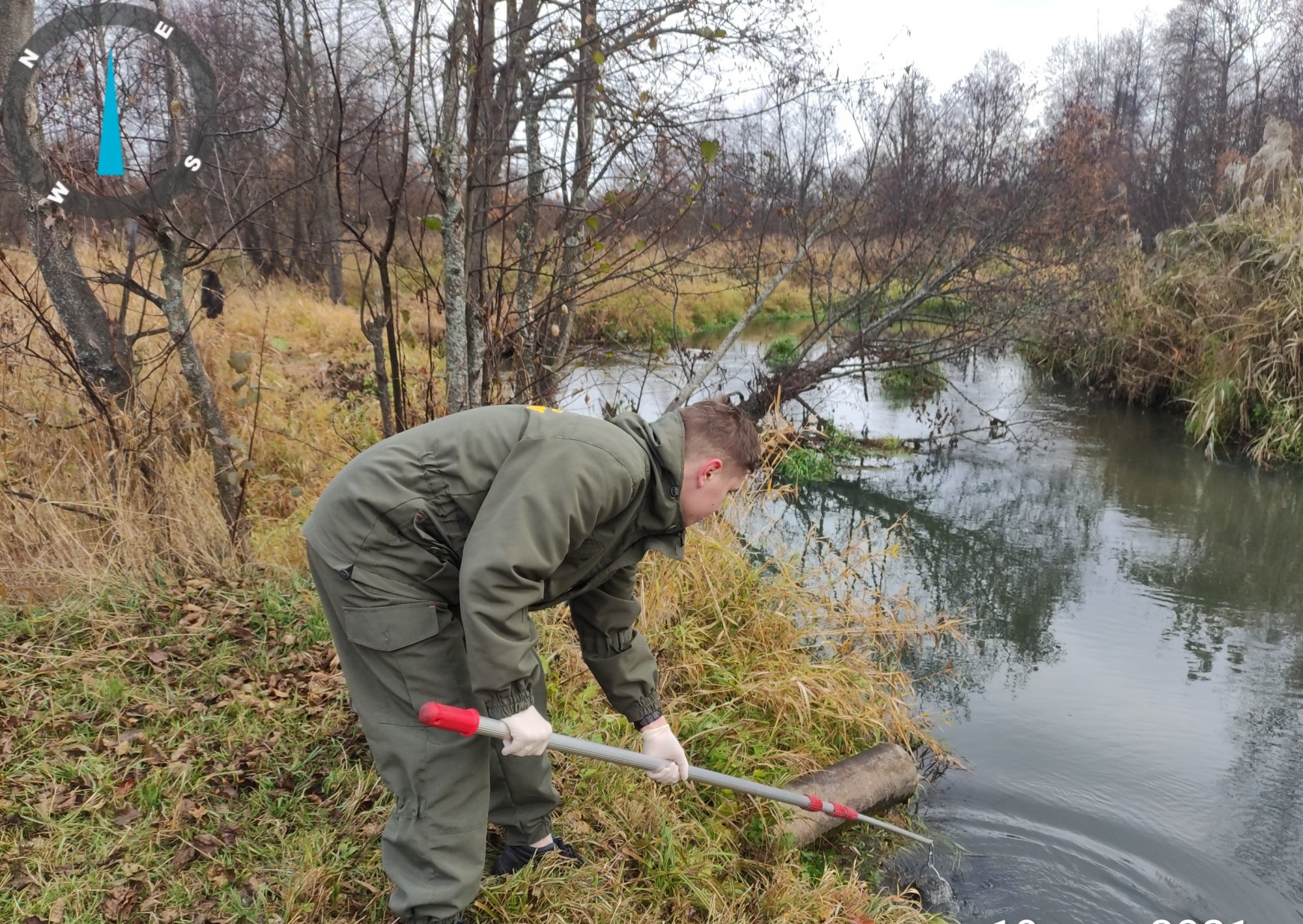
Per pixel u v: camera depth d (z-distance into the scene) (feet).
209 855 7.82
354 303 44.78
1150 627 18.28
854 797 11.33
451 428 6.73
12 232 17.30
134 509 12.92
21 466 13.60
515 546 6.08
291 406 21.15
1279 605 19.40
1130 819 11.82
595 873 8.29
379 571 6.58
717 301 55.62
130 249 13.42
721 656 13.29
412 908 6.79
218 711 9.79
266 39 16.33
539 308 14.58
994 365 48.16
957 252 32.22
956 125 34.73
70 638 10.85
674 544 7.31
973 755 13.30
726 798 10.39
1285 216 34.88
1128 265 38.99
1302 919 10.09
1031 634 17.92
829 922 9.06
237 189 14.32
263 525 15.93
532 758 7.76
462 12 11.34
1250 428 32.24
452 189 11.80
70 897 7.18
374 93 15.93
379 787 8.82
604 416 18.48
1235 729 14.23
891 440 32.63
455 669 6.82
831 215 25.08
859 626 15.28
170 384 16.80
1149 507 26.43
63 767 8.59
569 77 14.98
